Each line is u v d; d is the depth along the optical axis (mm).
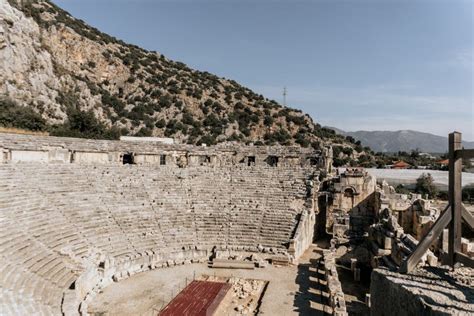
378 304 9961
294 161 44938
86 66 103062
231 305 20531
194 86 113625
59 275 19984
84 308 18188
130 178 33844
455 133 8914
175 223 30734
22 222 22406
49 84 75625
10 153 29734
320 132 103000
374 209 34469
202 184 36062
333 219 35062
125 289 22422
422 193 51750
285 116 105625
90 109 83750
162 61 130500
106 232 26844
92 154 37125
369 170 70062
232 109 105188
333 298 19047
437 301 7414
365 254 27797
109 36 130625
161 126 89250
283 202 33469
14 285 16766
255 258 27000
